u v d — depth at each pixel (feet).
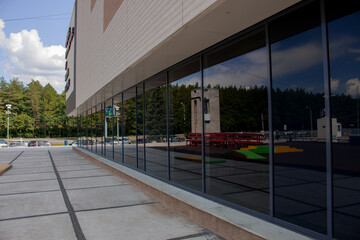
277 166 12.17
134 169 29.45
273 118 12.49
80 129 72.59
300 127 11.12
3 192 21.74
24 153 64.59
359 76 9.12
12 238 12.37
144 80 28.30
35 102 257.75
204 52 17.94
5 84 267.18
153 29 17.69
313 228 10.52
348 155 9.25
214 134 17.01
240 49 14.83
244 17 12.67
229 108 15.65
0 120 226.99
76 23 60.75
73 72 64.44
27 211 16.57
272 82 12.55
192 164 19.11
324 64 10.05
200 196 16.99
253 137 13.78
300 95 11.13
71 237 12.48
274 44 12.50
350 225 9.15
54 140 208.03
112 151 39.19
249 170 14.05
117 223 14.33
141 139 28.66
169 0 15.47
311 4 10.69
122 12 24.76
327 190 9.79
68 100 76.33
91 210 16.71
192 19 12.90
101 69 33.17
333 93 9.80
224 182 15.84
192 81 19.63
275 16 12.21
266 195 12.96
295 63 11.47
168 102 23.22
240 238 11.21
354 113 9.17
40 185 24.49
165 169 22.93
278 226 11.30
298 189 11.16
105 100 44.37
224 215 12.83
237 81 15.03
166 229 13.41
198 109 18.79
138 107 30.12
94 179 27.58
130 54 22.30
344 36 9.55
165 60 20.71
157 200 19.07
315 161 10.52
